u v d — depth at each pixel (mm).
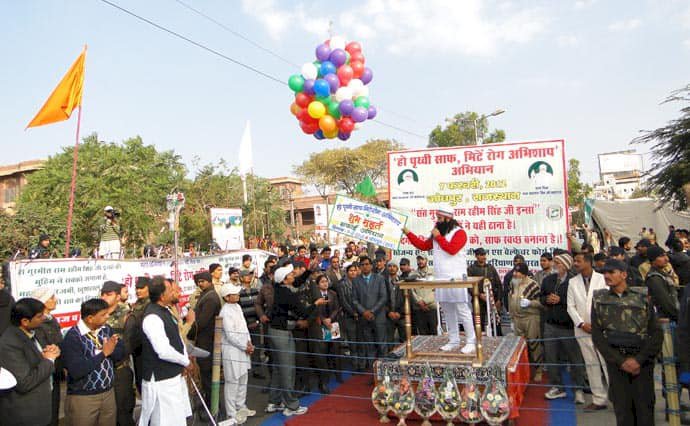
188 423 6793
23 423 4293
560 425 6238
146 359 5059
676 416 4621
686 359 4477
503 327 11461
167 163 31672
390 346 9664
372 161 43938
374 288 8938
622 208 21281
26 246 18516
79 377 4797
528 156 9805
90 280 7938
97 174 26422
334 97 8766
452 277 6695
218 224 13867
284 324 7145
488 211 10008
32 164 40344
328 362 8906
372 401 6855
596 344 5023
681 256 7734
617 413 4910
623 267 4930
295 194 63156
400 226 8812
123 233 26578
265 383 8922
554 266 8078
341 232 8906
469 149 10148
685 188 6805
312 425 6613
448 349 6957
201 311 7109
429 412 6375
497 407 6051
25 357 4336
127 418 5914
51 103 8789
